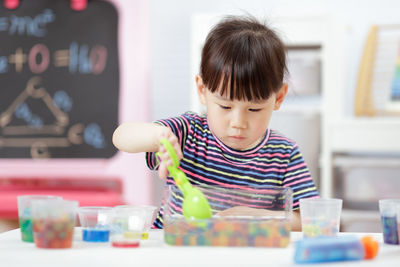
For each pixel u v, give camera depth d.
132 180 2.37
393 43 2.46
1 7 2.56
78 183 2.66
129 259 0.60
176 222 0.70
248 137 0.89
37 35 2.52
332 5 2.64
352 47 2.62
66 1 2.51
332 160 2.25
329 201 0.74
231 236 0.69
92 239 0.72
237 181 1.03
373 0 2.61
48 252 0.64
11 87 2.53
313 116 2.28
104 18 2.46
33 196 0.74
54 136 2.47
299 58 2.37
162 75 2.74
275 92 0.90
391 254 0.66
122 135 0.90
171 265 0.57
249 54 0.87
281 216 0.69
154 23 2.76
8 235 0.79
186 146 1.04
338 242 0.60
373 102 2.45
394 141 2.15
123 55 2.40
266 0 2.69
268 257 0.62
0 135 2.51
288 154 1.05
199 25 2.32
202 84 0.95
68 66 2.49
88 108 2.45
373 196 2.23
